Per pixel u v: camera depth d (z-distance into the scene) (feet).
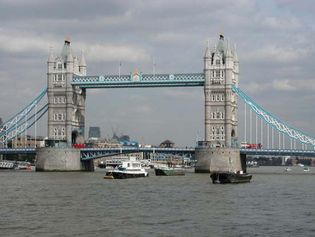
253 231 218.18
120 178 554.87
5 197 333.62
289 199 327.88
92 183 468.75
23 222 235.40
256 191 384.47
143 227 225.35
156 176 610.24
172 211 270.67
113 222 236.63
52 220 240.94
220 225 230.48
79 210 273.13
